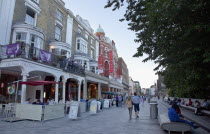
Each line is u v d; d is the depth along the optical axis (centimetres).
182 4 527
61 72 1644
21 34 1486
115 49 4894
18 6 1535
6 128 728
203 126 776
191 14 593
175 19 611
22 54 1180
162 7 575
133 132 679
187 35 627
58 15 2173
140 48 865
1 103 1184
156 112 1085
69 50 2073
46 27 1897
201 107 1212
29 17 1673
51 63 1517
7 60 1203
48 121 960
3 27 1371
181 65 818
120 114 1353
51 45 1898
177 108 771
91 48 3144
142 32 836
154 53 852
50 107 1027
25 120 961
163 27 683
